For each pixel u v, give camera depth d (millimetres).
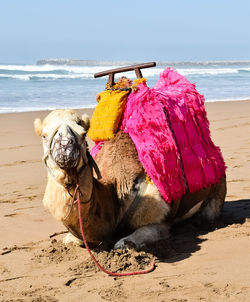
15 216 6781
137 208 5160
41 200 7602
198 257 5043
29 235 5988
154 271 4695
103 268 4691
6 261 5137
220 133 13320
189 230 5922
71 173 4312
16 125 15328
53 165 4312
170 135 5371
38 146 12227
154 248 5145
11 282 4578
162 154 5250
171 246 5309
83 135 4363
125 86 5613
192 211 5836
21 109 19906
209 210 6062
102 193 4961
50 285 4465
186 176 5484
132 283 4434
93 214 4762
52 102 22688
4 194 7922
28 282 4562
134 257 4844
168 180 5258
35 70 46656
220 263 4863
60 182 4352
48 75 38438
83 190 4488
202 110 5914
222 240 5531
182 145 5496
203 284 4367
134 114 5309
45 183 8703
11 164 10234
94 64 99688
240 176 8617
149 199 5176
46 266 4938
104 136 5430
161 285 4363
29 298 4203
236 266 4773
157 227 5281
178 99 5734
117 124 5418
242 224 6078
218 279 4469
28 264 5016
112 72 5805
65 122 4340
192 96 5891
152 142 5250
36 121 4582
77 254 5152
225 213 6645
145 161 5176
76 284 4461
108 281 4484
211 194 6027
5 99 23547
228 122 15461
